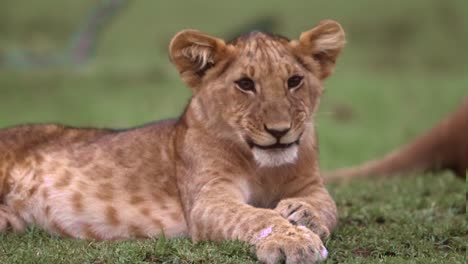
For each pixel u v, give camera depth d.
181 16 44.28
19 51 32.06
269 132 9.20
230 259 8.72
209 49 9.73
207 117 9.88
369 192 13.51
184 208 10.10
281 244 8.51
